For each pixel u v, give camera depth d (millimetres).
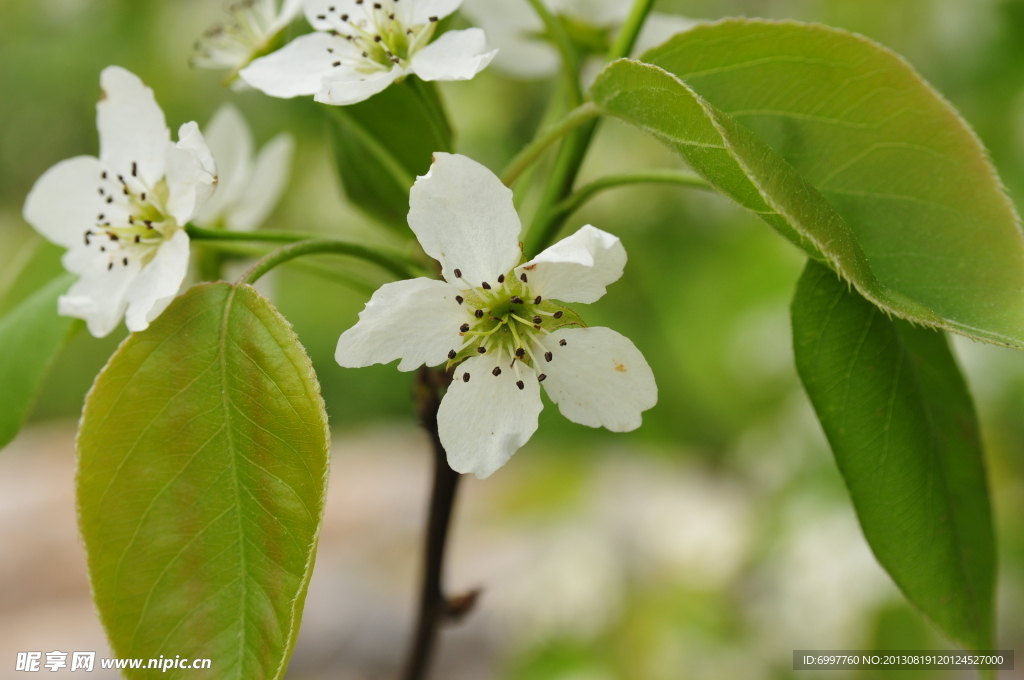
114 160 299
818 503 492
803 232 270
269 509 277
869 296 273
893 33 542
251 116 777
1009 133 532
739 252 658
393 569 625
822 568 468
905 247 286
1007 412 508
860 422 292
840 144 289
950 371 297
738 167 274
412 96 297
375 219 328
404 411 1085
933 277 284
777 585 484
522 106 688
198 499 278
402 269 300
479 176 284
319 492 275
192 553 277
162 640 276
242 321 281
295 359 278
